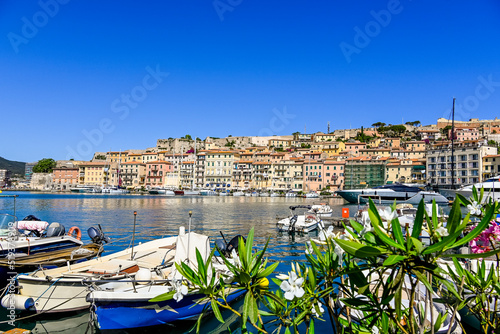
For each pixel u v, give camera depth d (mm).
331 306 3586
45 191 133125
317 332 9391
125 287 10250
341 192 66938
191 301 10195
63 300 10289
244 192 126500
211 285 3287
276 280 3287
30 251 14227
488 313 3559
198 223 37219
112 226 33500
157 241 15781
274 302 3570
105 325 9492
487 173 91688
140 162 146250
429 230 2574
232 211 54656
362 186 117250
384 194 57219
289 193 117375
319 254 3303
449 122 170250
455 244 2309
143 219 40594
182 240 10672
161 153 152500
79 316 10445
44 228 16250
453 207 2369
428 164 106188
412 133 173375
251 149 152125
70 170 147875
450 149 100625
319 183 124938
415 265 2416
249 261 3250
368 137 168625
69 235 17078
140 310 9578
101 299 9328
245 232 30297
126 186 142750
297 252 21156
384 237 2348
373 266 2820
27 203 66250
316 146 153625
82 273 11070
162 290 9898
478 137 141125
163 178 141500
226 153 140625
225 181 139000
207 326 10383
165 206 65062
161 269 11703
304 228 29094
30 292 10453
